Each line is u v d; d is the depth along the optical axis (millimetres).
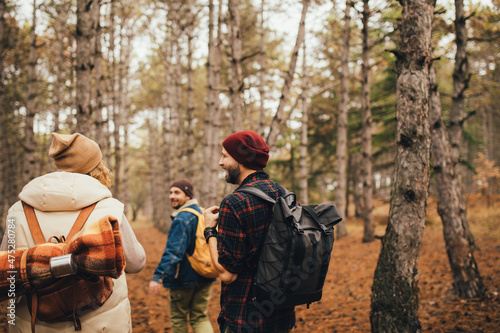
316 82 17094
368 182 11141
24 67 12719
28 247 1410
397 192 2918
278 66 14672
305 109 13211
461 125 5309
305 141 13328
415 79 2898
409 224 2818
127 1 13398
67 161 1547
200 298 3270
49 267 1239
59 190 1421
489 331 3416
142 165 35625
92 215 1463
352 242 11375
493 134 27094
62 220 1436
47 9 10711
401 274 2793
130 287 6887
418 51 2910
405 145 2900
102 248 1278
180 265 3156
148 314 5273
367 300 5320
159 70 19766
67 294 1325
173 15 12430
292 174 20109
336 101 18078
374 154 17828
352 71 17453
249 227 1555
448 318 3955
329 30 11477
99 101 7027
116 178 13680
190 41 11688
